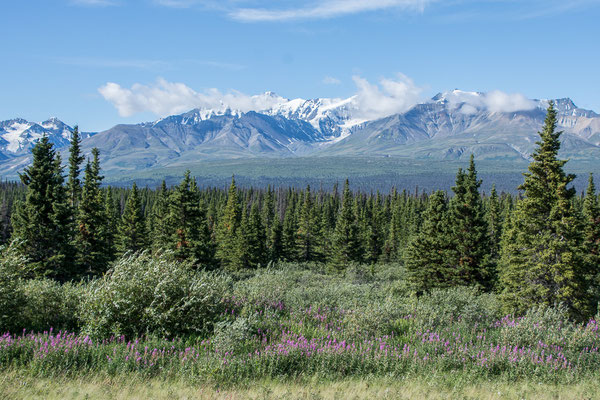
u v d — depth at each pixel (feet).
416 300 63.16
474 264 121.49
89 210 157.48
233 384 30.27
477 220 123.65
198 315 41.70
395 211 319.68
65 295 42.93
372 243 273.33
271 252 265.34
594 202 114.93
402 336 44.50
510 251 87.81
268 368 33.22
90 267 152.25
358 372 34.83
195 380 30.22
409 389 31.45
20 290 39.81
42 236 122.52
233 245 238.07
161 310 39.93
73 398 26.25
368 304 51.19
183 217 158.10
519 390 32.45
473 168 126.52
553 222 81.71
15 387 26.71
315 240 291.38
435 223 127.95
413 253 126.31
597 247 110.01
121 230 219.82
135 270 41.73
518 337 42.22
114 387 28.09
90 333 36.99
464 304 58.49
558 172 84.79
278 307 52.70
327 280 145.89
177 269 42.86
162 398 27.40
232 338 36.32
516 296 80.18
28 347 32.42
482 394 31.01
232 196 272.92
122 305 38.65
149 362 32.22
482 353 38.04
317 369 34.32
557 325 46.80
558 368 37.22
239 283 63.10
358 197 360.07
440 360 37.11
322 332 43.68
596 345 42.98
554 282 81.05
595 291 90.27
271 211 375.45
